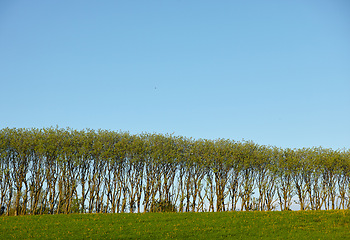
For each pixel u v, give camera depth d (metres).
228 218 49.19
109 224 46.28
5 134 68.12
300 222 46.41
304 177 76.31
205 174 76.38
